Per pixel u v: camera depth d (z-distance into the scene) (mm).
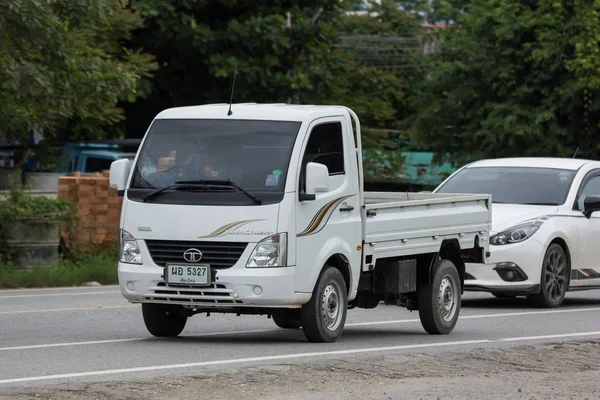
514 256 28484
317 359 17750
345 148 20859
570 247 29797
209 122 20391
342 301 20516
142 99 68312
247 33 64250
